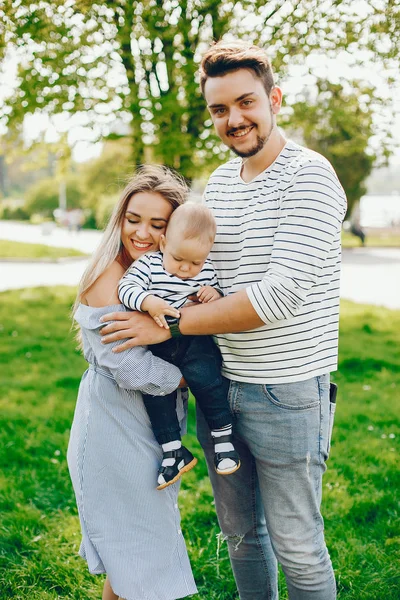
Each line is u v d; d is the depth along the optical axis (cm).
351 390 580
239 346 214
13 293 1155
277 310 197
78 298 229
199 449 438
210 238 216
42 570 300
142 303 211
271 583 251
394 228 3344
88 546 226
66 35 664
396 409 522
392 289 1295
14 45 689
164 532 225
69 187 4425
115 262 228
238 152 212
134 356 212
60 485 388
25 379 604
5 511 356
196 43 720
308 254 195
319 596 216
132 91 702
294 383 210
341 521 344
